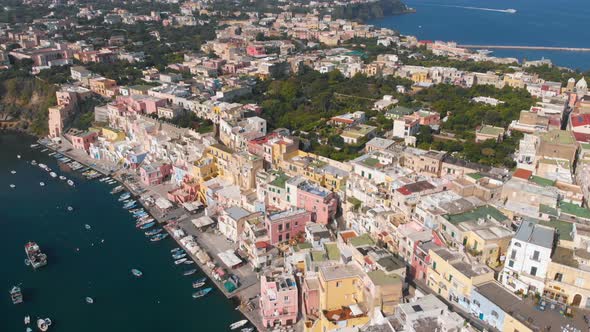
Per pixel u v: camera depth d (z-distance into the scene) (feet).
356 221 638.94
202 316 556.10
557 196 561.43
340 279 474.49
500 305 405.59
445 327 380.37
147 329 538.88
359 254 490.90
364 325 432.25
